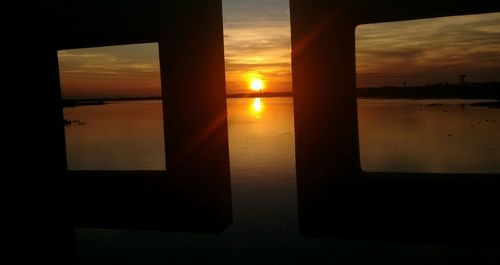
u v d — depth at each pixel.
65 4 4.42
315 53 3.75
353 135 3.70
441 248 5.50
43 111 4.58
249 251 5.61
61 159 4.61
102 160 12.84
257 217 6.88
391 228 3.67
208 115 4.08
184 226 4.24
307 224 3.86
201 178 4.14
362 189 3.71
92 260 5.34
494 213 3.40
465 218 3.48
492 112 23.55
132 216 4.41
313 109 3.78
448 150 12.28
